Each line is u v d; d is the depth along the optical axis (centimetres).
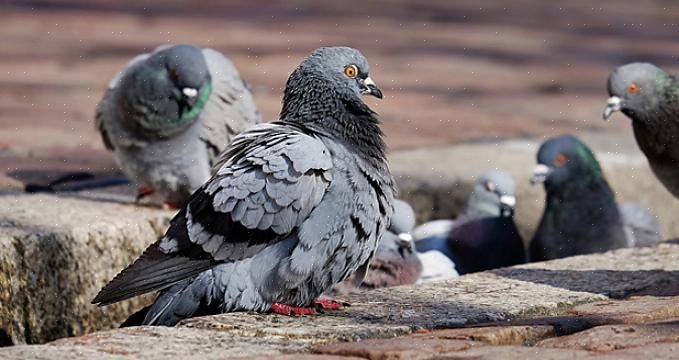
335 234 813
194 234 798
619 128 1880
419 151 1591
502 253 1323
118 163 1180
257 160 801
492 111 1995
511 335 705
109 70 2222
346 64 879
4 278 919
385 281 1118
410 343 677
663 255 975
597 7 3841
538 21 3400
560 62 2627
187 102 1109
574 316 761
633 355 639
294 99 886
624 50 2827
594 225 1350
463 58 2633
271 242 804
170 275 790
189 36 2709
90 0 3425
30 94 1952
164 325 804
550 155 1348
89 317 1004
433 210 1398
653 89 1134
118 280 777
